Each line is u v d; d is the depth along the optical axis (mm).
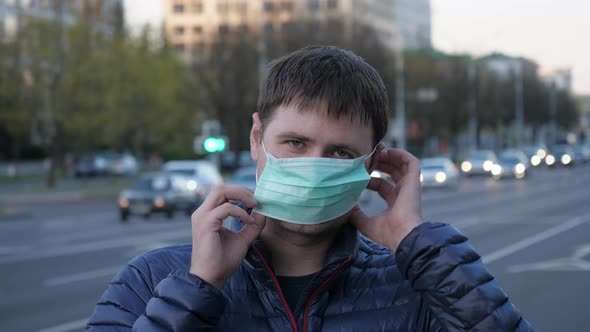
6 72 40469
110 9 46281
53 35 40312
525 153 81125
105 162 63000
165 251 2486
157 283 2393
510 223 21406
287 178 2273
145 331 2178
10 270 13664
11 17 53094
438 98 75125
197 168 29766
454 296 2287
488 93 90688
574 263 13367
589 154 92812
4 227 23719
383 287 2416
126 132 47250
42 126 43406
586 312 9070
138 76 44344
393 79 55938
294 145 2322
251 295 2354
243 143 51562
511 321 2301
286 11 52500
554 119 131625
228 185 2330
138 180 25422
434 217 23609
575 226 20328
